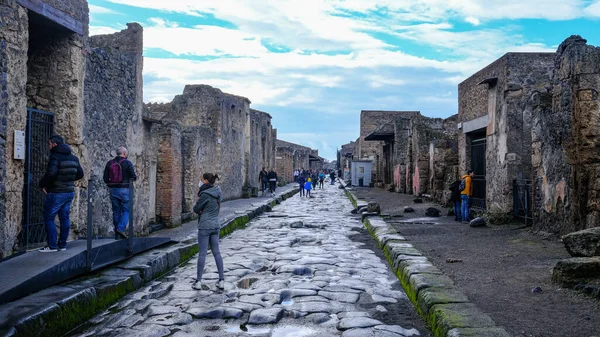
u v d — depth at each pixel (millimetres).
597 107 9062
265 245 11609
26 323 4699
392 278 8016
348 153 64625
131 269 7527
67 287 6051
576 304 5496
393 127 33938
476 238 10992
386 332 5246
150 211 14016
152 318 5863
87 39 9477
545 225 10648
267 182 34844
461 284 6605
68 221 7199
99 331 5418
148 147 13164
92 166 9828
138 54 12008
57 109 8922
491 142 14453
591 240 6516
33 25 8461
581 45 9273
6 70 6949
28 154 8242
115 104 10828
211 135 22000
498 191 13891
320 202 28031
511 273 7223
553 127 10180
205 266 9188
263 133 38438
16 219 7258
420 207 19641
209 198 7754
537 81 13109
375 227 13359
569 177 9555
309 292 7008
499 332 4414
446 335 4559
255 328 5500
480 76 15570
